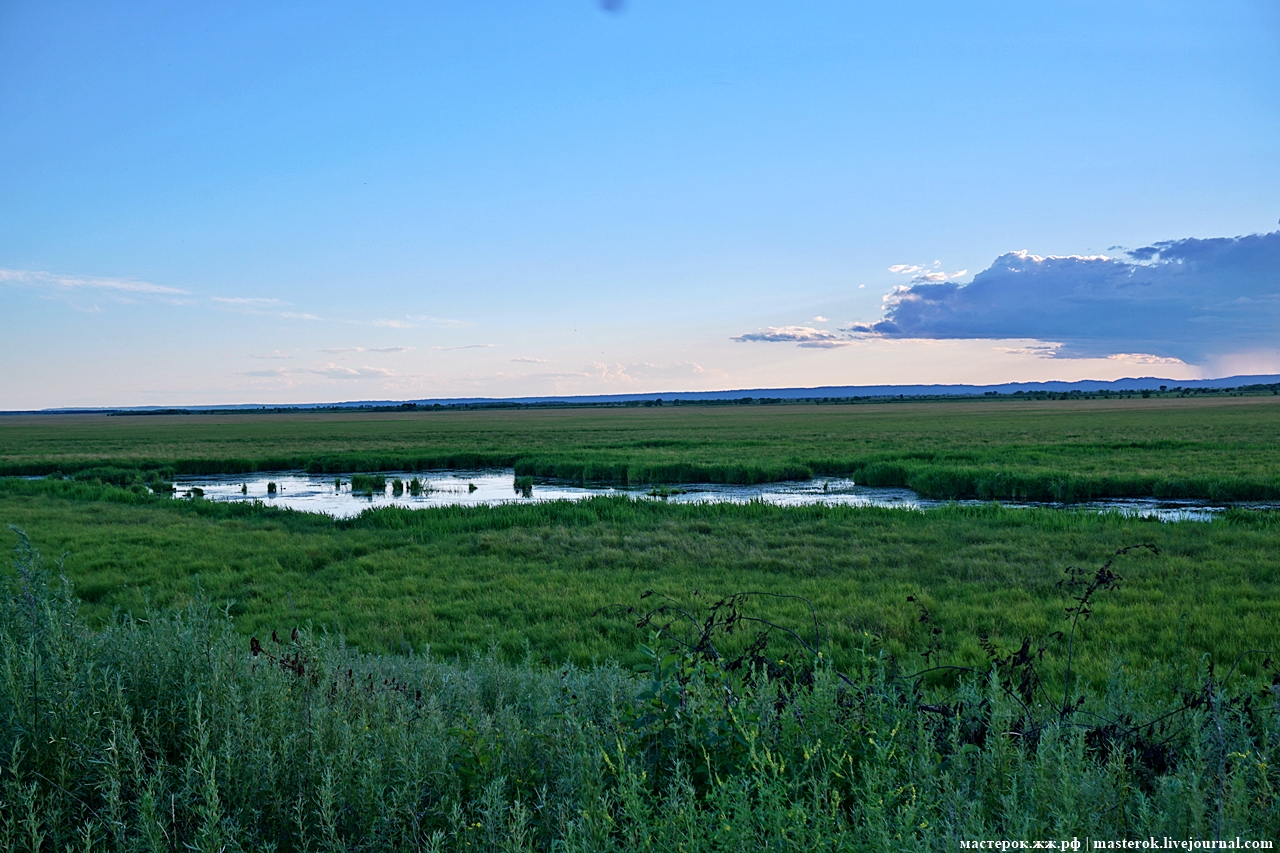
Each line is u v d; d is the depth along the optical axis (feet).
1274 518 55.01
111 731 10.13
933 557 43.50
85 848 8.72
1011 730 12.50
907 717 12.00
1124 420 258.37
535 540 51.13
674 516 62.49
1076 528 53.47
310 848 9.71
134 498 81.05
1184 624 27.43
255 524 61.57
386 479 119.85
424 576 41.39
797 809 8.29
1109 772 10.43
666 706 11.65
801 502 81.71
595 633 29.04
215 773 9.66
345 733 10.84
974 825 8.36
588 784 9.67
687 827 8.61
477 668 19.58
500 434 243.19
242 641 15.49
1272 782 10.30
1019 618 29.32
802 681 15.44
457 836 9.27
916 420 293.23
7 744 9.96
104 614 31.83
